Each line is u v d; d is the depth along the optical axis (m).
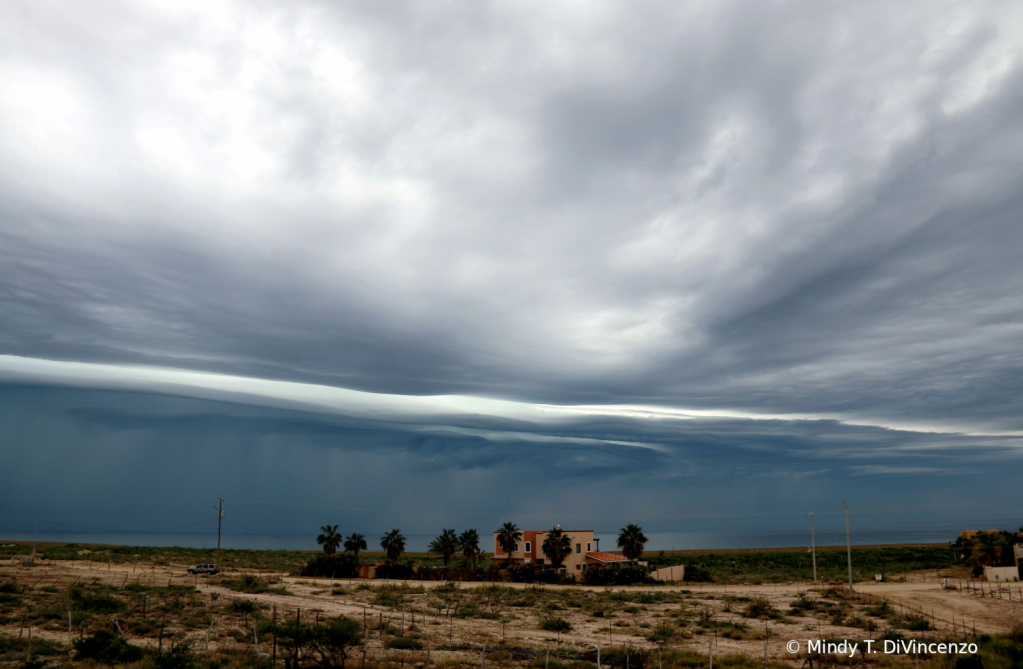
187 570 76.12
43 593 44.47
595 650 35.19
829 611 55.06
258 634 34.34
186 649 25.06
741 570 112.69
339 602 54.12
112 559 84.81
